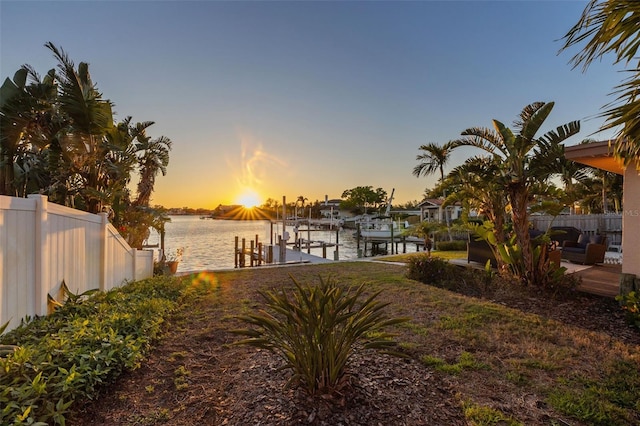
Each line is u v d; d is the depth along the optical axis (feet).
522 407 7.39
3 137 22.39
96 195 22.76
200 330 12.64
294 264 32.58
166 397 7.88
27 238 10.97
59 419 6.22
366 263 32.68
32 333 9.70
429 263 22.93
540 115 17.83
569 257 28.66
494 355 10.23
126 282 20.04
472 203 22.66
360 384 8.03
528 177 18.65
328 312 7.21
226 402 7.59
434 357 10.00
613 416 7.00
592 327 13.20
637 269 15.78
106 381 8.02
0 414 5.83
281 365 9.23
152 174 33.04
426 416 6.95
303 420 6.67
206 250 66.13
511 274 20.27
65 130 22.34
